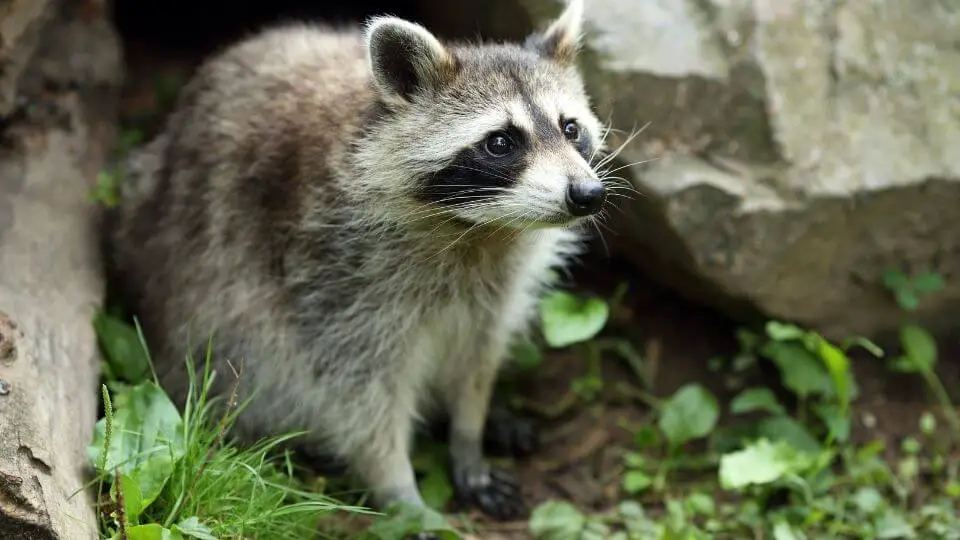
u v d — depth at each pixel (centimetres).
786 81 580
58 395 441
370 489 535
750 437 609
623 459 616
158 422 455
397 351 505
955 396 641
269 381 525
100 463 420
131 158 621
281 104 521
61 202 580
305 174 493
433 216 480
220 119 542
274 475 476
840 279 608
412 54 467
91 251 571
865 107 588
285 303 508
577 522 540
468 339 537
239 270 520
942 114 592
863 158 578
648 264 657
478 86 473
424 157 468
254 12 860
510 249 507
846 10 600
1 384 405
